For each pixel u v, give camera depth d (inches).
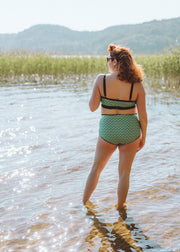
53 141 225.1
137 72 120.6
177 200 133.0
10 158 189.9
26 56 753.0
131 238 105.7
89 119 294.4
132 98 122.0
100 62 716.7
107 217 120.8
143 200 134.3
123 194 126.3
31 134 243.1
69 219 119.4
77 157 191.5
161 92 468.1
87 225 115.0
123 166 127.0
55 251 98.7
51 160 186.2
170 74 553.0
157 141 221.6
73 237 107.0
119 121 122.2
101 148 129.3
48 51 813.9
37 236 107.8
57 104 370.0
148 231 109.9
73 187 149.3
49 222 117.3
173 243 102.0
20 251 98.8
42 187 149.7
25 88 513.3
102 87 123.2
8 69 639.8
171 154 193.0
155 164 177.5
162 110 333.1
